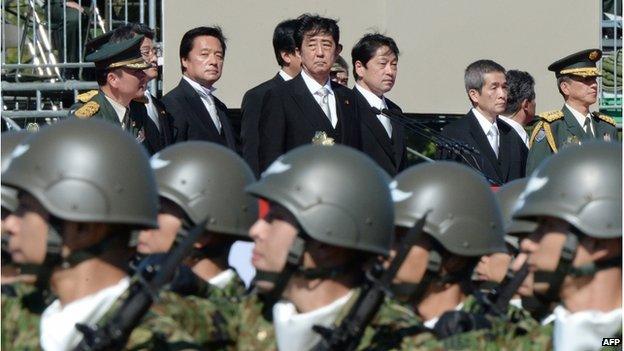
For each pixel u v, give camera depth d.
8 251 20.67
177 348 16.80
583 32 48.09
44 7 44.72
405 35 47.97
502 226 19.44
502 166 38.75
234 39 46.16
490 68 38.56
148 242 20.50
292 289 18.11
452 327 17.95
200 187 20.52
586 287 17.62
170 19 45.00
